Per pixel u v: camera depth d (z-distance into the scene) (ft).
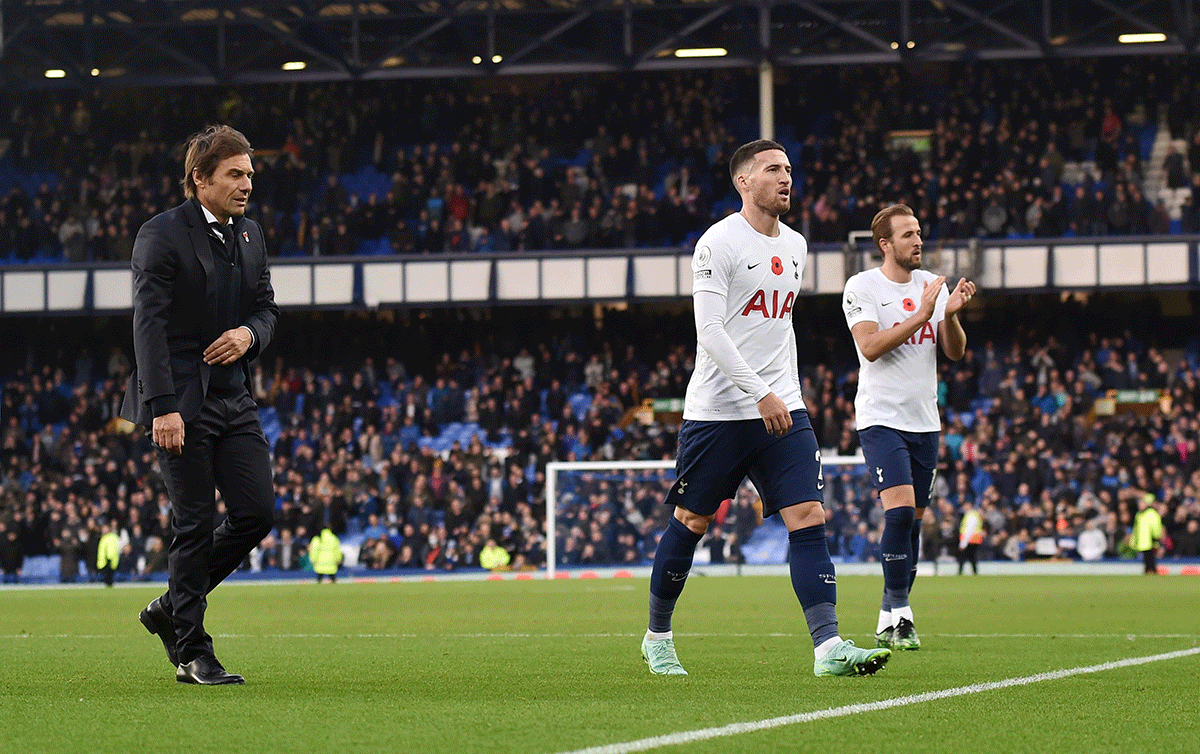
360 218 158.20
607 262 151.94
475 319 162.09
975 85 165.68
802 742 18.83
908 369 38.06
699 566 119.14
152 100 176.45
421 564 130.41
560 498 124.16
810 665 31.99
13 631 52.49
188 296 26.53
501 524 129.70
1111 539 122.52
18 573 133.18
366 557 131.03
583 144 169.17
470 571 129.70
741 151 28.71
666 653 29.94
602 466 121.90
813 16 168.25
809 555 28.09
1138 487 125.59
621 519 123.85
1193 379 138.62
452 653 37.29
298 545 132.16
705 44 152.66
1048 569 121.70
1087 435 134.72
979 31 163.22
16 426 149.07
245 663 33.88
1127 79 165.48
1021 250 145.48
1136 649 37.04
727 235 28.12
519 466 135.74
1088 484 126.93
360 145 173.68
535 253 152.66
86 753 18.02
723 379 28.04
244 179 27.14
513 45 172.55
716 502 28.68
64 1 153.07
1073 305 150.82
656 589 29.71
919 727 20.42
